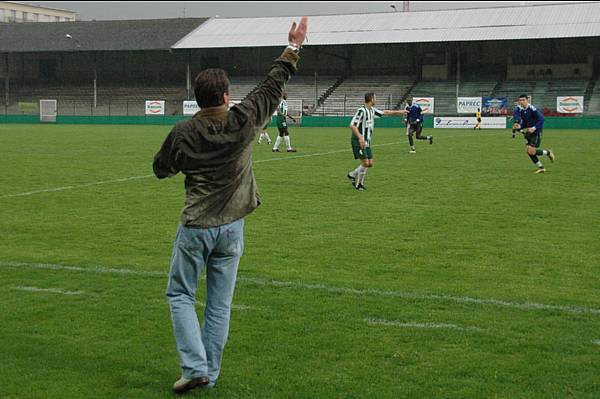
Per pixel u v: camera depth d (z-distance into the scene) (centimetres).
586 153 2662
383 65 6469
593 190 1611
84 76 7219
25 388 528
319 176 1898
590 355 587
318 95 6178
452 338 627
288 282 816
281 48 6750
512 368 559
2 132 4425
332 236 1091
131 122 6109
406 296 758
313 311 707
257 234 1108
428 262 917
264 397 512
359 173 1619
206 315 529
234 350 602
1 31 7269
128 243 1042
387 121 5400
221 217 506
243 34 6366
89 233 1119
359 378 542
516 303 733
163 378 548
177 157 495
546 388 521
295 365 569
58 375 552
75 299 750
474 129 4975
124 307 722
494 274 855
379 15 6278
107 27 7094
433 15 6084
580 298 751
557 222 1206
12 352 599
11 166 2173
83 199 1489
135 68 7100
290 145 2886
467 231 1128
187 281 518
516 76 5975
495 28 5606
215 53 6894
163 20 7100
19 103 6631
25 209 1359
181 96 6594
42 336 637
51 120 6256
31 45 6788
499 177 1877
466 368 559
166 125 5772
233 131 497
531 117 1952
